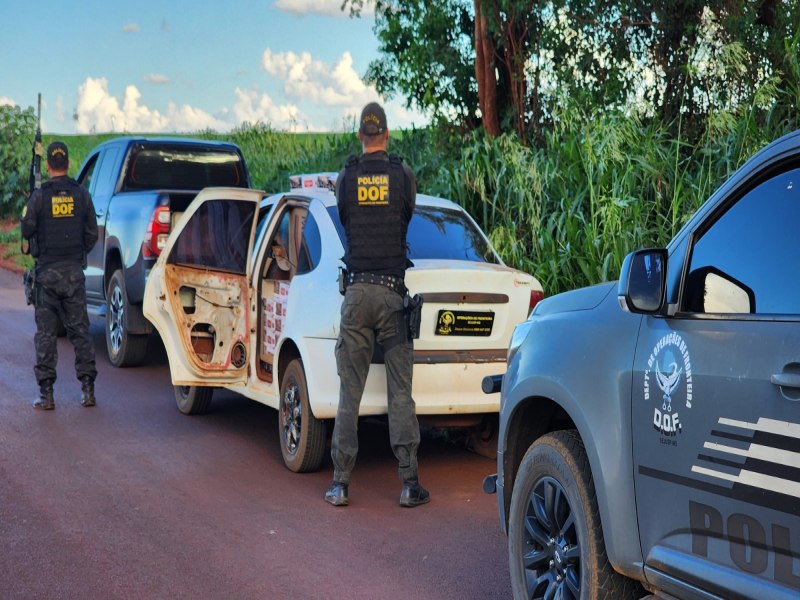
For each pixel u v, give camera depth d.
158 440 7.82
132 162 11.77
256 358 7.63
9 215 27.45
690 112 11.20
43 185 8.66
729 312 3.20
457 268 6.56
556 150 10.50
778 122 9.48
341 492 6.22
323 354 6.57
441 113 14.16
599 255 8.91
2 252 23.17
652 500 3.43
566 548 3.97
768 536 2.92
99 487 6.53
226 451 7.53
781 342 2.92
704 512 3.18
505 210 10.21
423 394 6.43
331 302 6.54
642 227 8.91
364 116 6.15
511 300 6.62
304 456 6.79
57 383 9.95
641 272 3.37
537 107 12.99
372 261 6.06
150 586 4.84
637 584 3.76
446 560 5.25
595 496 3.77
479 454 7.65
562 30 12.08
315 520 5.92
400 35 14.20
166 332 7.63
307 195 7.34
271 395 7.31
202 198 7.66
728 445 3.07
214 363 7.68
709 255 3.34
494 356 6.56
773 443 2.90
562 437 4.00
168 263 7.60
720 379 3.11
